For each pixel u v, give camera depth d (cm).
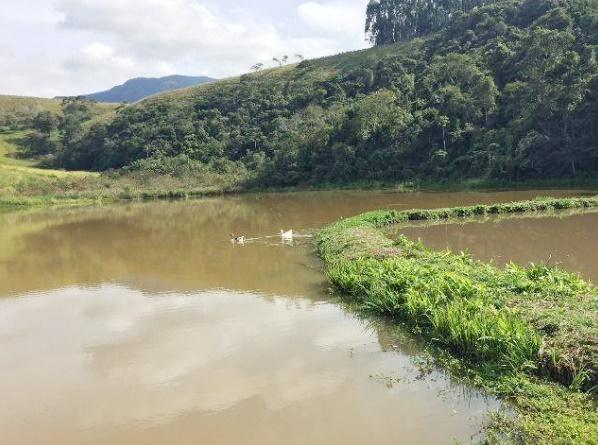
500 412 890
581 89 5103
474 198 4394
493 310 1161
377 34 11912
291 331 1395
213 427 925
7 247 2998
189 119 9294
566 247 2186
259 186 7050
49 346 1372
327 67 10506
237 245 2783
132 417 975
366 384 1060
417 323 1333
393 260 1766
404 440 848
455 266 1616
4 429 952
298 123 8281
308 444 852
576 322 1038
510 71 6675
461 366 1088
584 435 755
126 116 9862
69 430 940
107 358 1267
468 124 6212
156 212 4828
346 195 5550
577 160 5122
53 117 11031
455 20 9231
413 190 5594
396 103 7194
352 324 1435
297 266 2200
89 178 7312
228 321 1501
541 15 7731
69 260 2558
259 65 11762
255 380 1102
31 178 7156
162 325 1494
